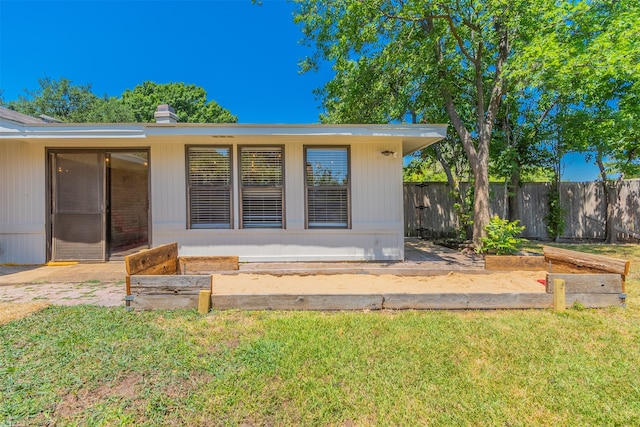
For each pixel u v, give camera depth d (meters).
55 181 6.01
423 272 4.50
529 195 9.43
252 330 2.67
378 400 1.79
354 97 8.26
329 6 7.35
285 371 2.06
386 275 4.50
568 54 5.20
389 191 6.16
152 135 5.43
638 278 4.56
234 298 3.16
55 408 1.71
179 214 5.99
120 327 2.72
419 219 9.83
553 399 1.81
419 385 1.93
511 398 1.82
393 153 6.13
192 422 1.62
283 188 6.07
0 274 5.04
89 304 3.42
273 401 1.78
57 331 2.63
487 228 6.43
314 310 3.16
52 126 5.38
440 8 6.12
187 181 5.98
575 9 5.64
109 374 2.02
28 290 4.05
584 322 2.85
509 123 8.91
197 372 2.05
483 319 2.93
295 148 6.07
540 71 5.36
